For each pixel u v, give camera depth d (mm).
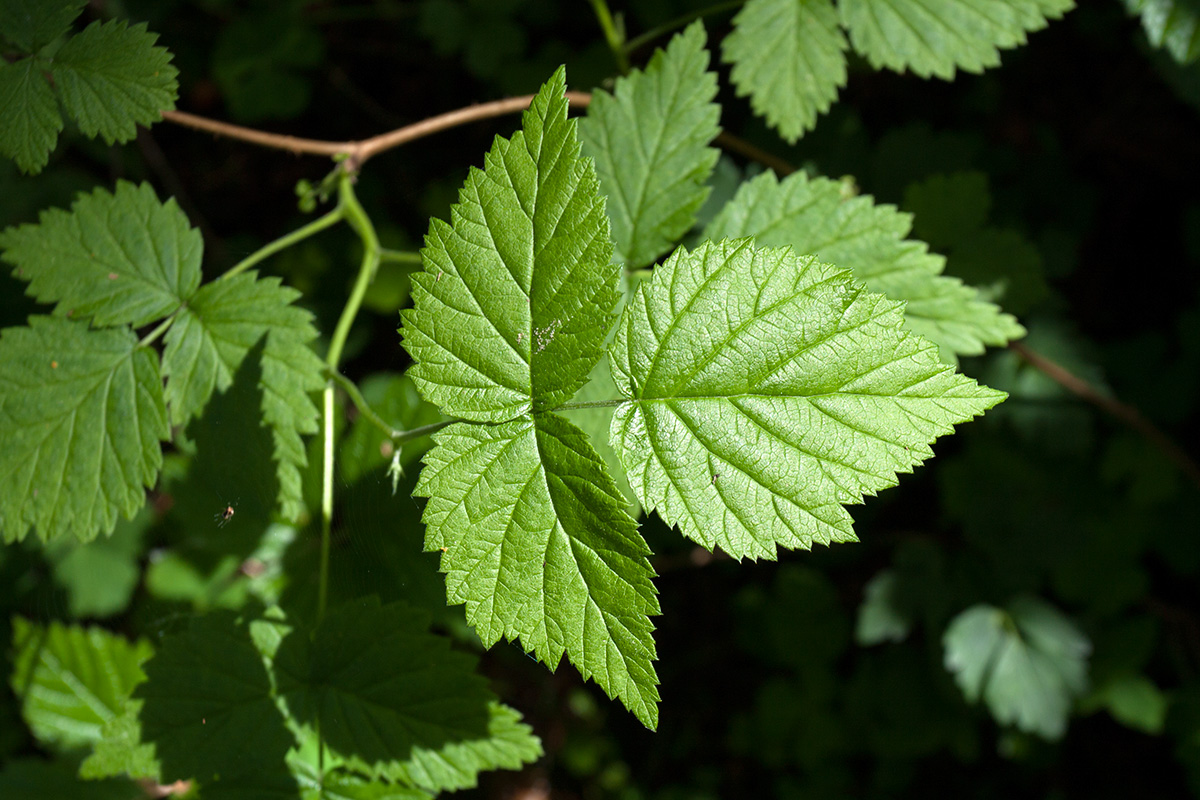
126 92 470
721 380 414
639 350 416
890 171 630
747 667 957
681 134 488
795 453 411
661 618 971
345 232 801
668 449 415
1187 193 866
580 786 964
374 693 468
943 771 888
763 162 600
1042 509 745
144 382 484
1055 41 821
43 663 566
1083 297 893
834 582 889
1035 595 783
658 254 486
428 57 849
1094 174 864
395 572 555
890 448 407
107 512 479
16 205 658
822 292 412
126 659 572
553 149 414
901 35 514
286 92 801
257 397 483
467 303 417
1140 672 817
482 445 417
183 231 493
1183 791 848
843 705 863
